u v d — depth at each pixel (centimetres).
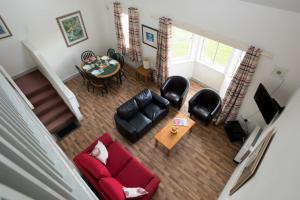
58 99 539
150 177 366
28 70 570
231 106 471
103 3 613
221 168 438
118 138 496
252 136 418
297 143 155
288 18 312
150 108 517
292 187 114
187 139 493
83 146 483
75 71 679
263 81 399
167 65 573
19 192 59
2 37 486
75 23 602
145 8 518
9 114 147
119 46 678
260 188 170
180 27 474
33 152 113
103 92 625
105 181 318
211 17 404
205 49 586
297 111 233
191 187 408
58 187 103
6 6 463
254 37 365
